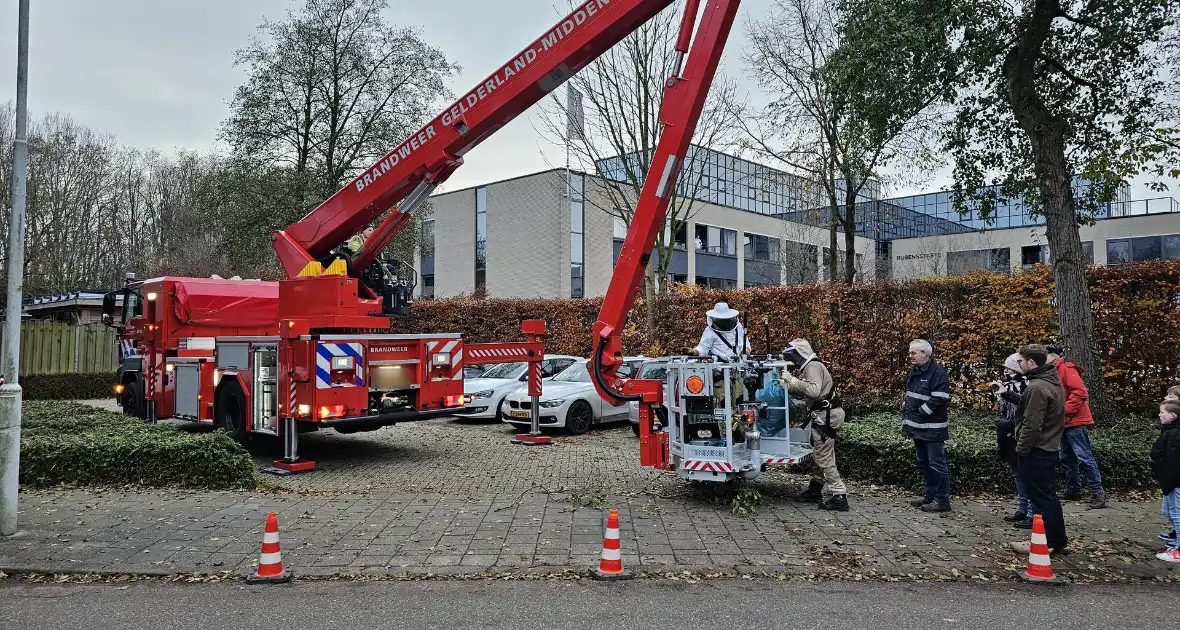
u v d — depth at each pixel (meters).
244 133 23.11
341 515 6.95
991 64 10.52
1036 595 4.95
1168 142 8.67
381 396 10.13
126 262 40.19
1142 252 39.28
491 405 13.92
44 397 20.39
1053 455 5.74
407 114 23.69
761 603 4.79
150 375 12.47
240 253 23.88
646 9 8.23
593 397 13.11
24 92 6.48
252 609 4.70
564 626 4.40
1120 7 9.94
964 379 11.76
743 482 7.70
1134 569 5.45
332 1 23.16
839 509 7.12
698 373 7.13
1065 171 10.42
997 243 41.34
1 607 4.78
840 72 11.07
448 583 5.20
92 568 5.48
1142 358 10.16
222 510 7.11
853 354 12.77
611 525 5.32
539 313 19.67
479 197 34.97
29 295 31.92
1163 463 5.68
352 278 9.87
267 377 10.03
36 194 32.50
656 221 7.98
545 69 8.74
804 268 32.38
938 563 5.57
